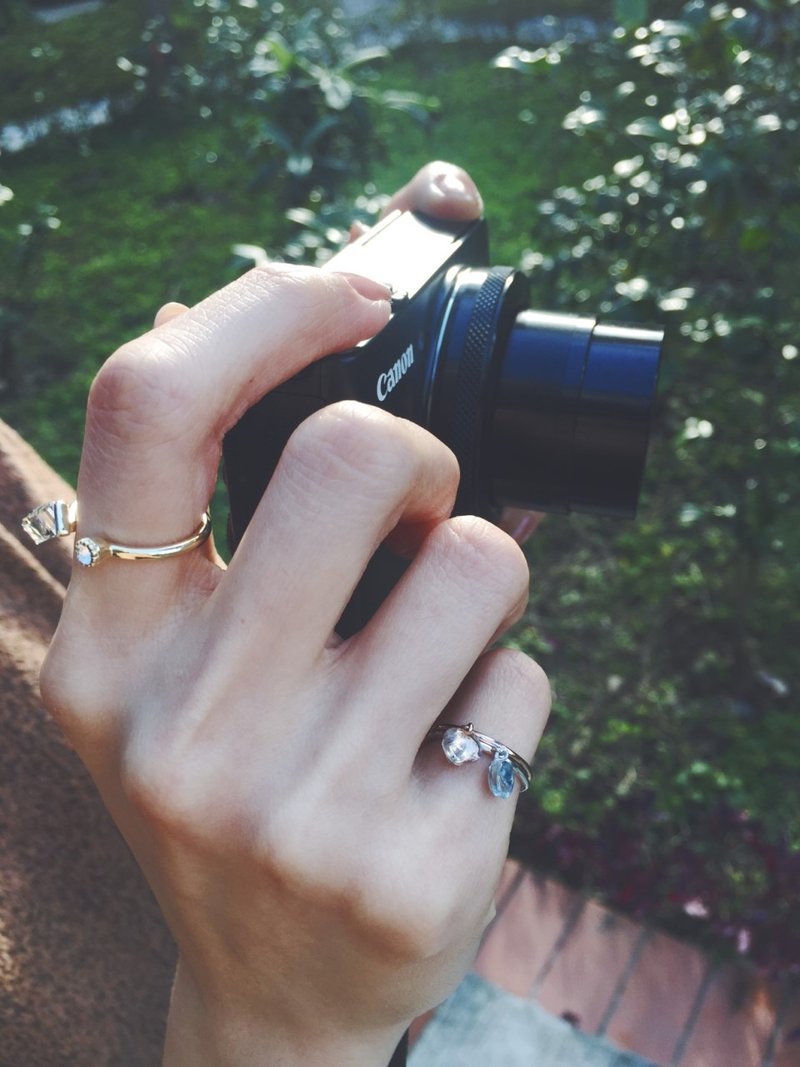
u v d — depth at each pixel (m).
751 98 0.77
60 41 2.39
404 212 0.29
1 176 1.90
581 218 0.94
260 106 1.13
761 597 0.92
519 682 0.16
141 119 2.07
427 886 0.14
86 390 1.26
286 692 0.14
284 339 0.15
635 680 0.86
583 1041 0.60
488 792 0.15
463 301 0.25
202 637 0.14
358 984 0.14
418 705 0.14
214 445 0.15
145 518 0.14
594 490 0.24
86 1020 0.19
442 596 0.14
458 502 0.25
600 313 0.81
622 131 0.76
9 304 1.43
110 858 0.20
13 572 0.21
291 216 0.80
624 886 0.69
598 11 2.24
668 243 0.87
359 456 0.14
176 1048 0.16
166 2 2.03
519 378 0.24
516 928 0.67
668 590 0.93
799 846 0.72
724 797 0.75
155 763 0.14
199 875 0.14
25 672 0.20
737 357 0.72
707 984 0.63
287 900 0.14
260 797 0.14
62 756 0.20
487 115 1.94
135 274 1.52
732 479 1.03
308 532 0.14
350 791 0.14
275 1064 0.15
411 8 2.31
